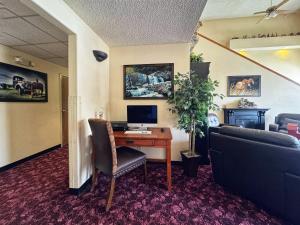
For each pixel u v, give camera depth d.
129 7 2.00
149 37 2.86
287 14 5.73
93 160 2.31
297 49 5.72
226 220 1.74
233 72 5.18
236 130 2.14
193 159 2.69
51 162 3.39
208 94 2.73
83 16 2.20
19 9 1.91
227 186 2.22
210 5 5.14
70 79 2.19
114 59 3.29
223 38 6.03
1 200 2.09
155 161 3.26
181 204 2.00
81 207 1.95
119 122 2.90
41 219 1.76
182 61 3.12
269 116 5.10
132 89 3.26
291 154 1.55
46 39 2.75
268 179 1.73
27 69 3.49
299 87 4.95
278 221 1.72
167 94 3.16
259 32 5.89
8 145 3.08
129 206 1.96
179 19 2.27
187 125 2.79
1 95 2.95
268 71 5.08
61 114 4.57
